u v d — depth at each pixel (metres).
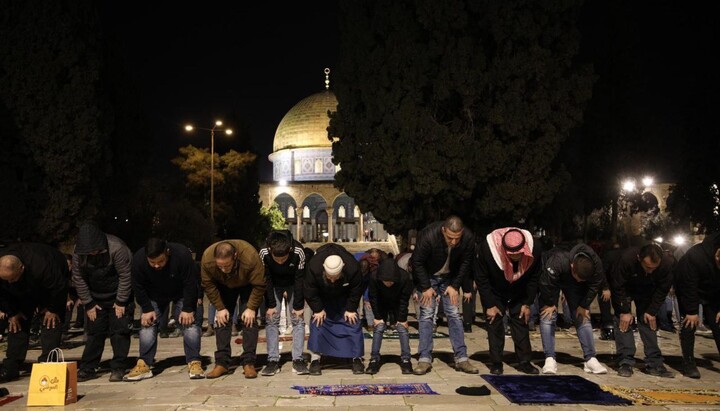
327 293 8.01
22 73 22.61
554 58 21.73
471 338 12.42
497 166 21.12
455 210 22.97
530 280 8.05
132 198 29.16
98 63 23.70
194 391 6.96
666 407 6.02
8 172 22.38
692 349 8.05
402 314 8.28
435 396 6.54
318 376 8.05
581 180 32.50
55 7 23.03
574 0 21.34
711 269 7.87
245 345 8.09
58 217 23.14
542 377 7.66
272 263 8.35
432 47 21.81
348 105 24.28
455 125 21.84
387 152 22.19
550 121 21.58
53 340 8.32
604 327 11.73
